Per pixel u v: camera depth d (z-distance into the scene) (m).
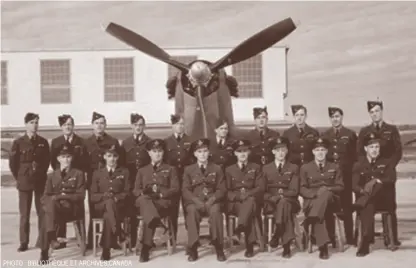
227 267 5.27
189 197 5.85
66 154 6.03
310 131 6.49
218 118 6.25
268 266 5.28
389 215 5.86
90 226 6.29
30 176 6.37
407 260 5.39
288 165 6.09
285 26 6.22
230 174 6.07
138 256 5.87
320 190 5.72
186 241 6.66
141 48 6.40
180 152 6.36
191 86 6.15
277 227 5.70
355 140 6.34
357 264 5.27
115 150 6.14
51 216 5.62
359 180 5.96
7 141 12.63
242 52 6.20
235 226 6.13
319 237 5.57
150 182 5.96
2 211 9.27
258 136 6.63
